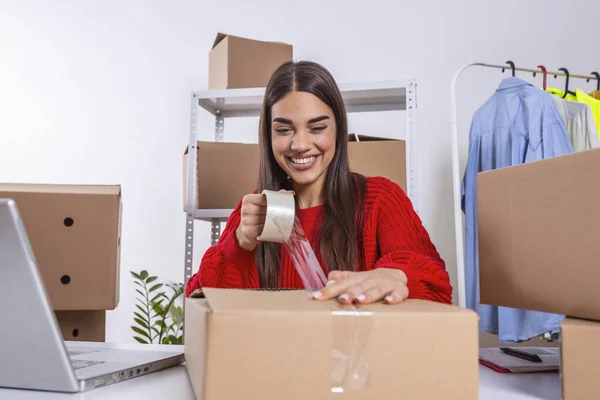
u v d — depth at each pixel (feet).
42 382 1.91
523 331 5.62
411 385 1.51
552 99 6.04
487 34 8.69
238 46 6.84
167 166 9.21
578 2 8.63
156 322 7.91
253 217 2.97
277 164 3.96
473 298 6.17
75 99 9.45
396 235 3.63
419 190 8.62
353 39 8.96
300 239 2.26
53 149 9.41
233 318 1.49
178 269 8.98
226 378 1.48
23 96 9.51
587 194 2.14
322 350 1.50
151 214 9.12
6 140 9.46
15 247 1.63
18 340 1.82
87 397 1.86
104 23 9.48
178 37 9.34
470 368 1.52
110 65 9.43
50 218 4.28
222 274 3.25
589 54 8.58
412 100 6.15
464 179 6.73
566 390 1.90
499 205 2.67
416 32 8.82
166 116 9.28
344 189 3.80
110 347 2.96
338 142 3.81
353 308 1.59
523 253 2.49
